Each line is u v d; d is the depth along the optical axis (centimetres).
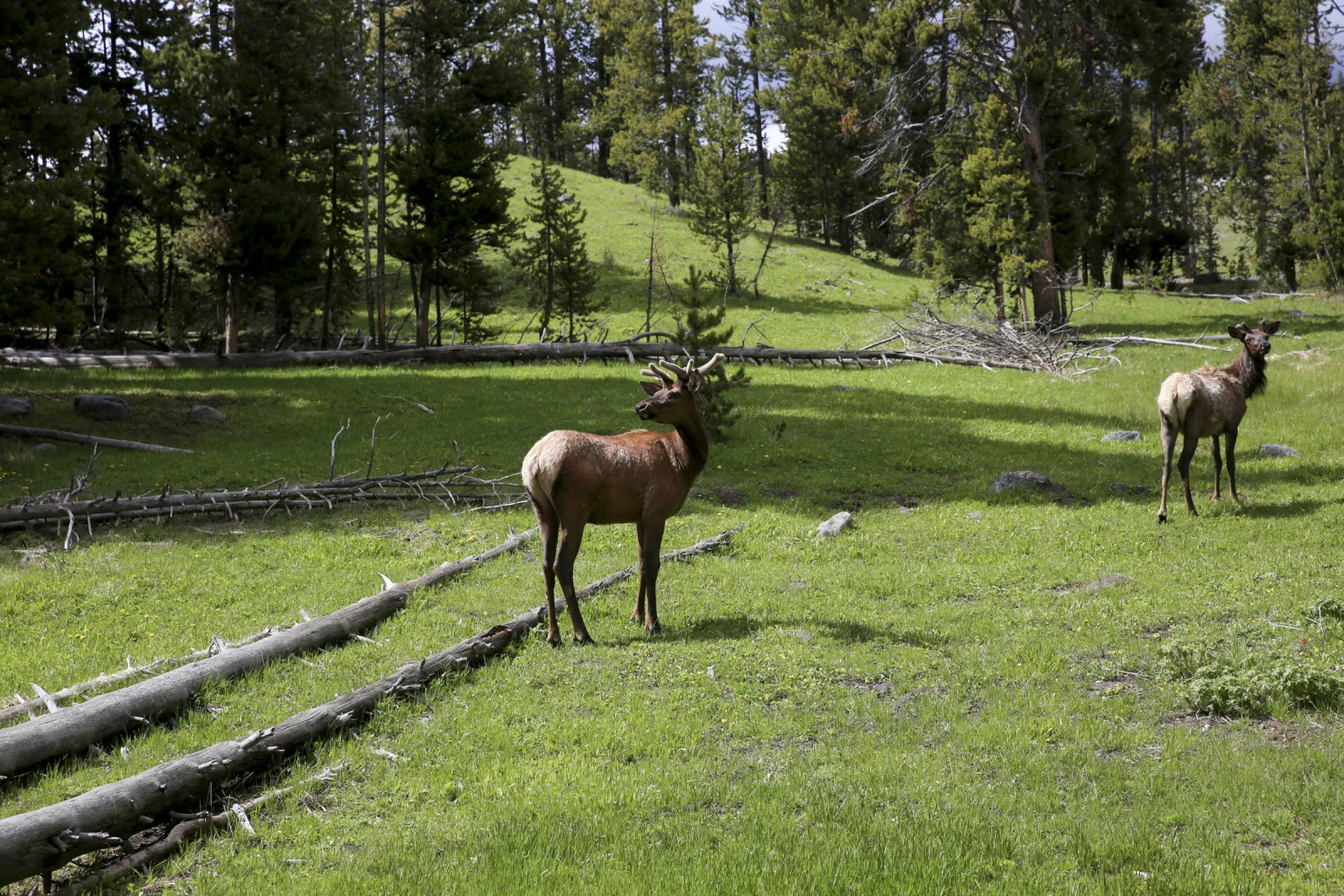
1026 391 2517
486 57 3494
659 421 901
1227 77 5156
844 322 4216
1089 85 4416
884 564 1198
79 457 1719
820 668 841
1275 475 1524
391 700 773
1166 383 1333
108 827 559
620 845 561
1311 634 863
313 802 638
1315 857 520
